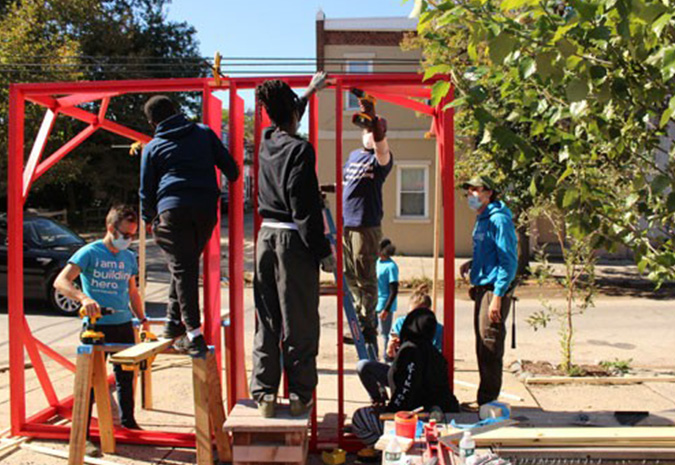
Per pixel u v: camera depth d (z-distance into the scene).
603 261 18.66
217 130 5.07
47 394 5.46
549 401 6.07
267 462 3.80
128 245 4.91
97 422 5.14
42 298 11.01
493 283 5.01
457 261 18.36
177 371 7.16
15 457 4.62
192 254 4.00
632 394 6.33
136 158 26.73
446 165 4.54
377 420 4.43
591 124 3.29
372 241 5.21
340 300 4.56
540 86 3.52
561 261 17.95
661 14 2.66
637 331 9.97
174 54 27.42
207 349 4.14
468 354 8.22
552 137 3.46
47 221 11.96
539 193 3.58
